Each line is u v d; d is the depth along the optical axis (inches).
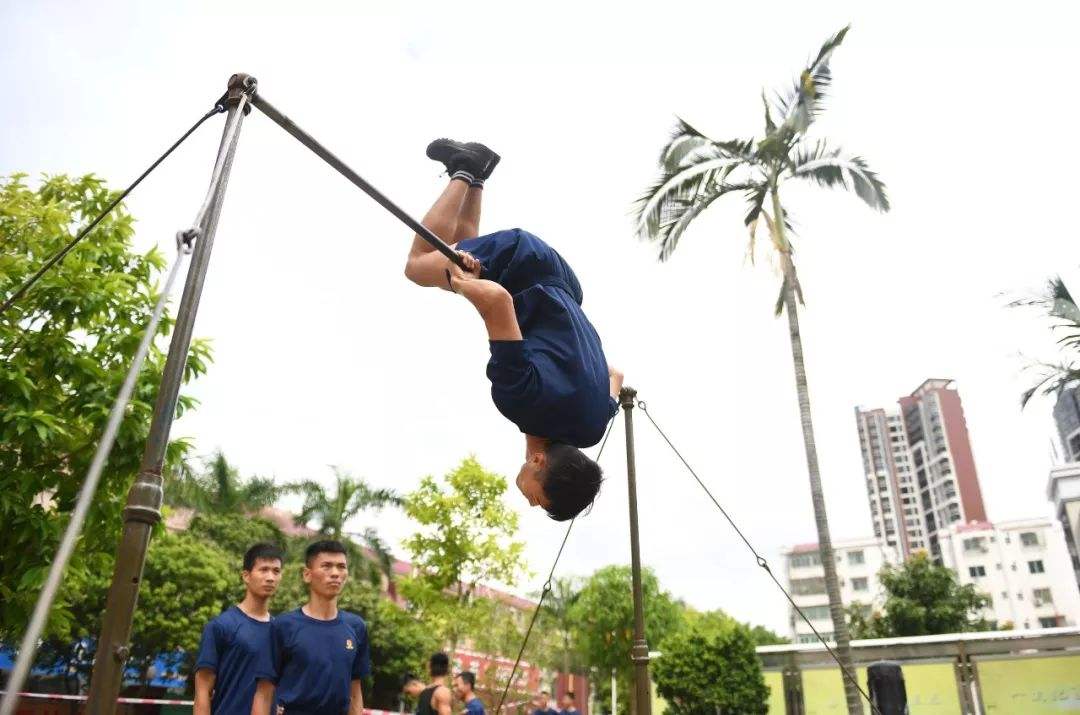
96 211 273.1
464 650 997.8
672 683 798.5
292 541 971.3
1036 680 628.1
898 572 1263.5
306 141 85.9
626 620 1264.8
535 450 96.2
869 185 564.7
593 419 94.8
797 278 574.6
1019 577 2682.1
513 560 805.2
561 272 104.2
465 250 104.9
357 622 154.9
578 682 1608.0
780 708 760.3
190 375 249.0
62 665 733.9
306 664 141.8
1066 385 558.6
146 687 821.9
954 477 4092.0
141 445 224.4
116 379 230.7
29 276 237.1
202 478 943.7
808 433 552.4
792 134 572.4
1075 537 2036.2
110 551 234.1
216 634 148.0
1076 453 2815.0
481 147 116.9
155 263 266.8
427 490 823.7
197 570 781.9
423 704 242.2
